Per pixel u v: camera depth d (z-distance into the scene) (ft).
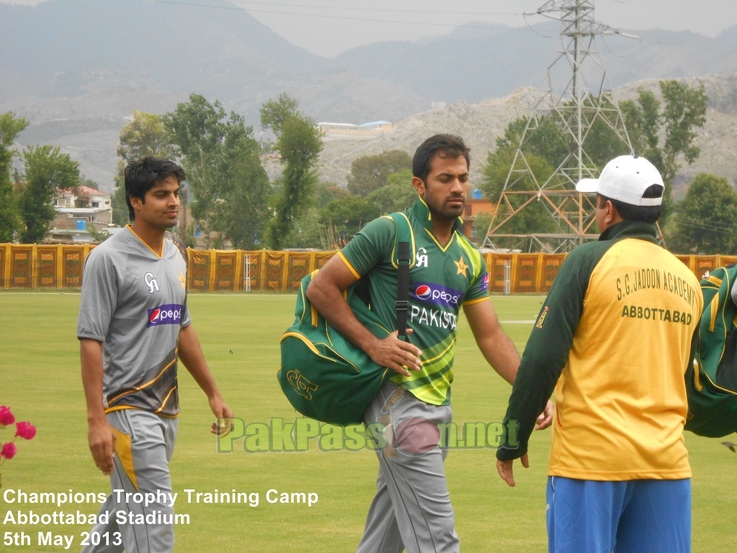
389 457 53.52
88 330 53.52
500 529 72.59
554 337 45.68
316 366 52.95
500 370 57.77
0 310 334.85
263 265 542.16
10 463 92.43
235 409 128.47
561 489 45.73
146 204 55.36
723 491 86.33
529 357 46.26
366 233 53.11
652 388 45.19
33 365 177.37
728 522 75.66
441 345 54.24
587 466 44.83
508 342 58.29
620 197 47.32
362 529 71.77
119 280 54.39
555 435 47.06
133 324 55.06
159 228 55.98
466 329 285.02
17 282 510.58
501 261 561.02
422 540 53.31
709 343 56.65
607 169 48.24
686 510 45.42
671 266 46.80
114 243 55.16
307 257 547.90
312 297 53.57
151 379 55.36
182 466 93.45
